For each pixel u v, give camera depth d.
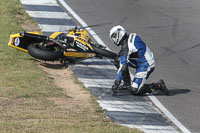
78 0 67.75
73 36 39.62
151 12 63.53
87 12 61.22
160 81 33.47
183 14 63.50
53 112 27.22
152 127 27.31
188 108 31.86
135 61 32.34
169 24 58.00
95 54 39.62
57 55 38.19
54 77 36.44
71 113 27.38
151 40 50.94
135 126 27.05
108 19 58.44
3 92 30.28
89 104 30.17
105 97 32.19
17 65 37.78
